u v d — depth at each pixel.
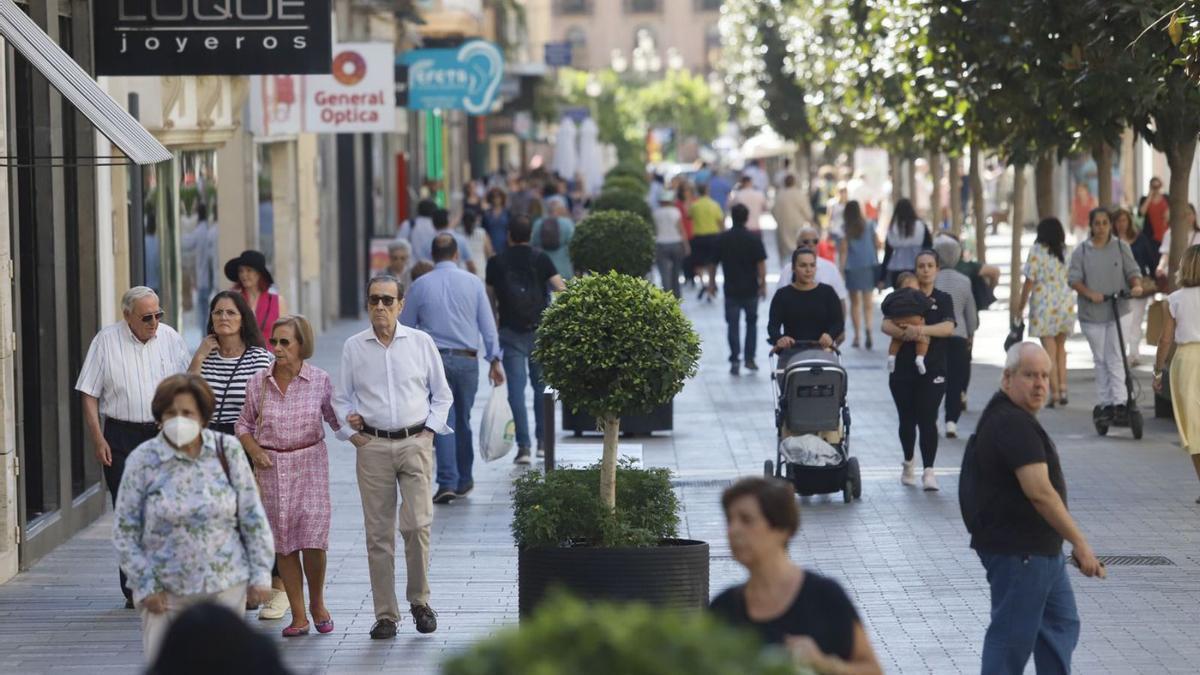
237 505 14.88
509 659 7.49
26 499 24.41
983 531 14.93
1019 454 14.60
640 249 36.94
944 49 43.16
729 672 7.44
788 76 107.44
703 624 7.65
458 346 27.86
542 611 7.74
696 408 39.25
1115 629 19.41
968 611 20.42
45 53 20.67
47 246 24.75
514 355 31.44
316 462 19.47
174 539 14.66
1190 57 25.05
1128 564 22.77
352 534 25.62
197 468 14.73
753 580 10.96
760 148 132.00
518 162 178.50
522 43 126.00
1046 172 45.72
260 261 23.52
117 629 20.00
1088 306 33.69
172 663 8.75
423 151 94.81
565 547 17.45
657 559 17.31
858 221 50.16
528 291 31.33
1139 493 27.73
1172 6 27.81
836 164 112.81
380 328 19.45
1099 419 33.66
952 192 64.75
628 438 34.94
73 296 26.69
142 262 30.75
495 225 61.19
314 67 26.94
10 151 22.67
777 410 28.02
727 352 50.81
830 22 75.31
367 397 19.48
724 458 32.31
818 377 26.91
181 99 34.53
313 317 56.19
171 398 14.72
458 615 20.53
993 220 104.94
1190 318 26.67
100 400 20.92
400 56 61.81
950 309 28.56
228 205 43.59
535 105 131.12
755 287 45.41
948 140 51.53
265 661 8.79
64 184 25.75
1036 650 15.23
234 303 20.12
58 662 18.50
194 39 27.00
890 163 88.94
